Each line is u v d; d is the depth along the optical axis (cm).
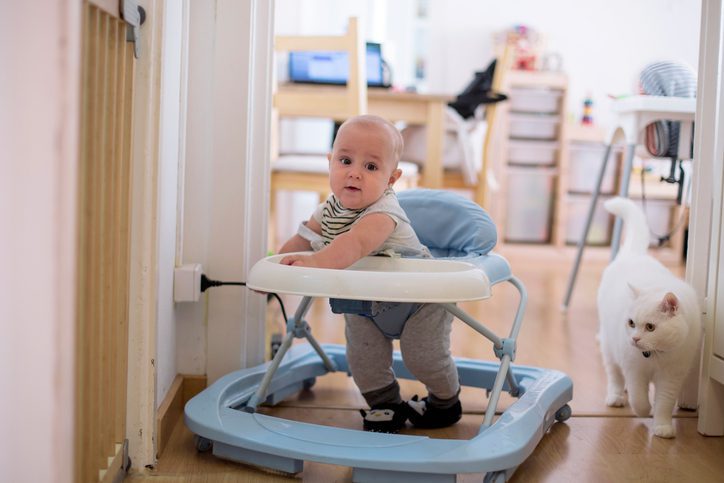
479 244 152
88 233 94
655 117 222
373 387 144
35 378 83
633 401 152
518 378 163
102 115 98
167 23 133
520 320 140
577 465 132
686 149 229
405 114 311
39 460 84
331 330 235
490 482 117
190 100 158
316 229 144
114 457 114
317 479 123
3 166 81
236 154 158
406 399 166
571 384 155
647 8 437
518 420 128
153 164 119
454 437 144
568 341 229
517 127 432
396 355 176
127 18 106
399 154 137
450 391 145
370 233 127
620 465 132
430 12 454
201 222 160
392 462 114
